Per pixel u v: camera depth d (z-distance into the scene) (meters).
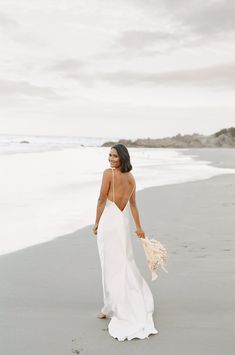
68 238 8.08
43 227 9.10
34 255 6.91
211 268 5.91
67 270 6.06
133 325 4.07
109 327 4.09
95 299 4.96
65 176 20.48
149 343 3.82
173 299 4.88
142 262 6.44
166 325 4.20
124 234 4.25
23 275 5.87
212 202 11.73
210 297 4.89
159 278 5.62
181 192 14.02
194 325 4.18
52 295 5.10
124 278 4.22
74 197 13.60
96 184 17.14
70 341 3.89
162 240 7.61
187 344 3.79
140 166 27.17
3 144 80.56
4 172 22.55
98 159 35.94
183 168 25.52
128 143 91.50
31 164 28.78
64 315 4.51
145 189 14.89
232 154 48.25
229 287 5.16
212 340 3.85
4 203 12.45
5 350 3.73
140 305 4.21
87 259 6.60
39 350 3.72
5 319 4.40
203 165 28.47
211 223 8.91
